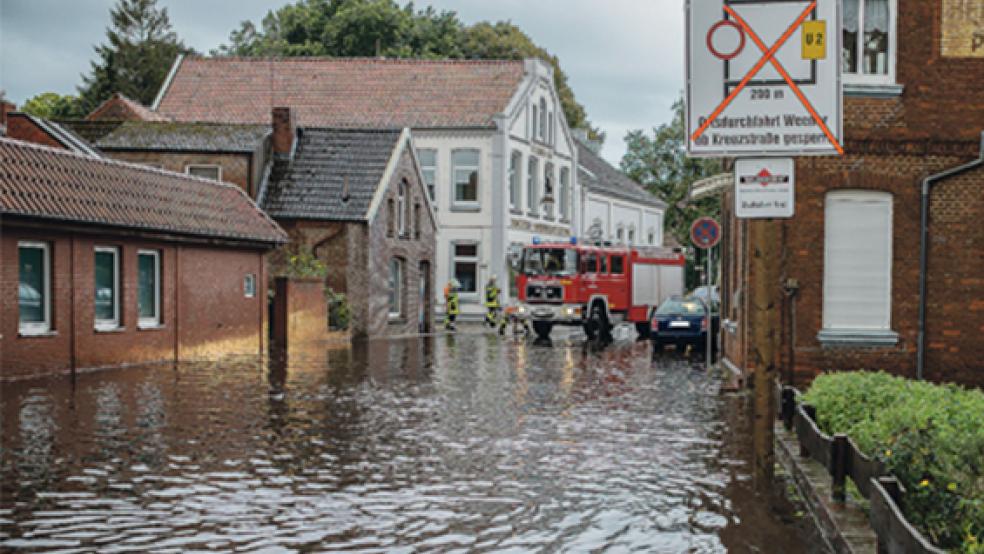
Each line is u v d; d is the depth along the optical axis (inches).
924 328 708.0
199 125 1496.1
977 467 297.4
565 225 2309.3
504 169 1973.4
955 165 703.7
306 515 374.9
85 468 453.4
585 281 1501.0
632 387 799.7
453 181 1989.4
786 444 479.8
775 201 410.6
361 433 557.6
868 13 709.3
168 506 386.0
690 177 2709.2
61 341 853.8
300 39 2974.9
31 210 792.3
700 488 427.2
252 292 1166.3
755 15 407.2
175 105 2059.5
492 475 449.7
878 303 715.4
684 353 1191.6
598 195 2475.4
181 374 865.5
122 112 1797.5
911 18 702.5
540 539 346.6
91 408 639.8
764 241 421.7
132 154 1445.6
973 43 700.0
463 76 2089.1
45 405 651.5
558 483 434.6
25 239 811.4
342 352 1159.0
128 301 942.4
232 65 2130.9
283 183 1475.1
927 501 282.7
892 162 707.4
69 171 911.0
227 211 1124.5
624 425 597.6
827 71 406.0
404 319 1574.8
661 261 1707.7
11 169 828.6
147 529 353.1
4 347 789.9
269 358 1061.1
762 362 422.3
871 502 289.4
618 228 2610.7
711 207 2578.7
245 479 434.9
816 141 406.9
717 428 588.1
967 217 703.7
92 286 889.5
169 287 1006.4
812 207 711.7
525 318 1504.7
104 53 3088.1
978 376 705.0
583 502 400.5
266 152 1488.7
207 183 1156.5
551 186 2231.8
